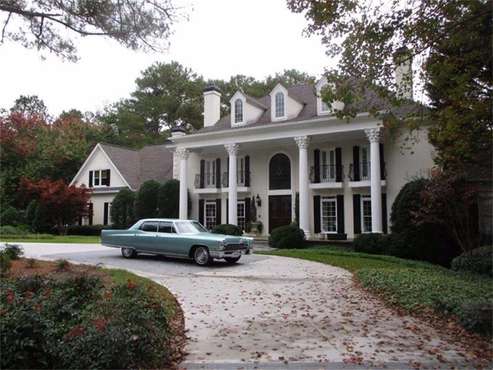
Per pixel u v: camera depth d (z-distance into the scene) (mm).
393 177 20406
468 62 8266
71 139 38062
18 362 4461
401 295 8391
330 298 8734
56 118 43281
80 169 33562
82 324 4672
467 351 5492
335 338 6016
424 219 15867
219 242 12938
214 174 26438
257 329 6453
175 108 46375
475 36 7715
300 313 7469
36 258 14773
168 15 11516
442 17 7598
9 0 10875
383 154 20703
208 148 25234
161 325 5285
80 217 30281
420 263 14867
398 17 7781
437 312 7176
